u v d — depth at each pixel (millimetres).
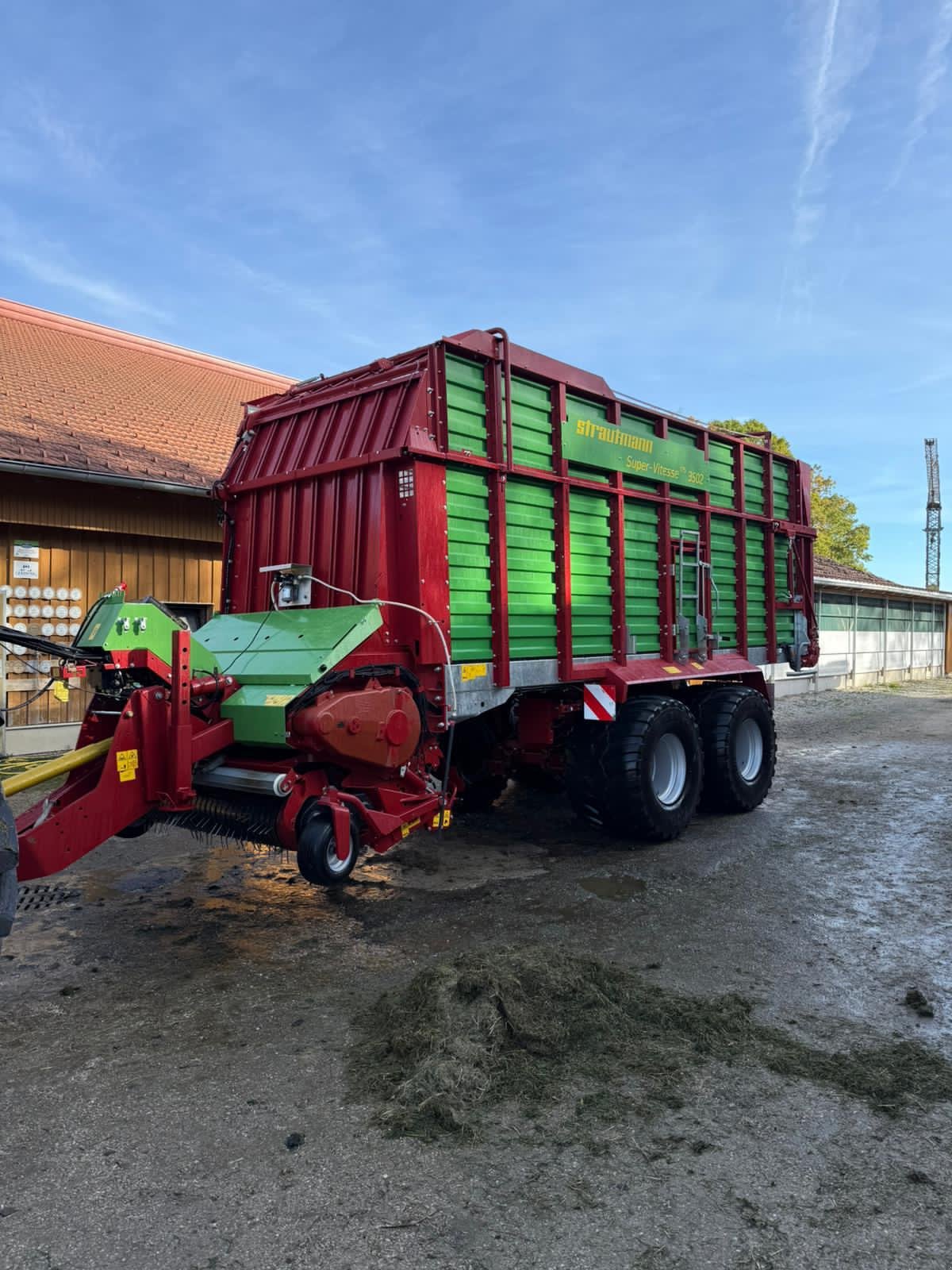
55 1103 3084
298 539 5695
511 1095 3100
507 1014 3492
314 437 5730
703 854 6371
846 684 23438
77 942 4680
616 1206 2494
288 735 4348
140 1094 3137
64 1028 3676
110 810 4102
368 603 5004
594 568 6430
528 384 5867
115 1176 2652
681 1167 2678
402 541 5090
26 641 4020
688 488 7430
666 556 7160
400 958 4406
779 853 6398
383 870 5984
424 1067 3170
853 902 5281
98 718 4812
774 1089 3129
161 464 10562
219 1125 2932
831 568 23875
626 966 4270
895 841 6746
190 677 4348
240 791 4629
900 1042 3482
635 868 6000
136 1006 3887
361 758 4508
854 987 4035
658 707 6492
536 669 5867
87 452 9992
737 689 7824
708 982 4078
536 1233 2389
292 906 5254
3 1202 2535
